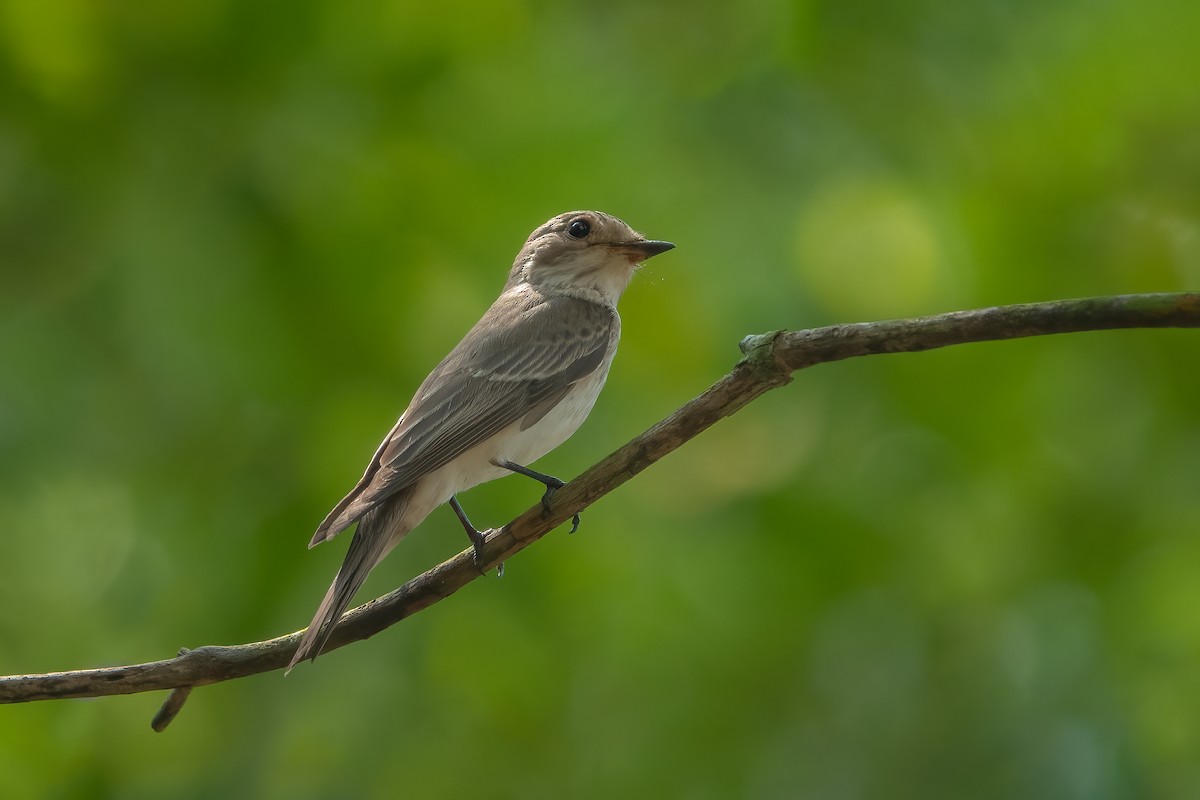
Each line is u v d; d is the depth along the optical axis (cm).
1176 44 1230
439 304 1162
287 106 1134
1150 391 1185
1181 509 1162
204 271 1091
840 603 1163
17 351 1087
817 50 1315
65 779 1155
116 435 1109
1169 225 1216
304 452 1107
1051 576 1161
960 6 1287
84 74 1092
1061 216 1227
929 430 1217
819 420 1241
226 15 1102
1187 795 1097
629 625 1175
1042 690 1111
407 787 1108
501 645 1126
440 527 1077
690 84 1376
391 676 1102
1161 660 1159
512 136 1274
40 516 1164
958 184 1268
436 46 1203
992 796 1076
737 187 1330
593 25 1396
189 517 1109
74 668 1141
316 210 1130
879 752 1103
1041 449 1200
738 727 1126
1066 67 1259
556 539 1149
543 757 1128
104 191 1087
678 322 1244
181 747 1184
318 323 1109
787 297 1283
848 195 1310
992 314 634
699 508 1212
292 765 1092
